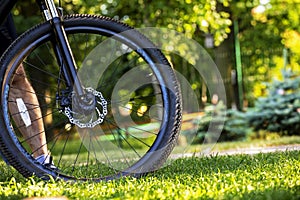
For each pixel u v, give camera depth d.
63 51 3.91
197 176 4.20
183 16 13.07
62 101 3.92
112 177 3.98
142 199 3.23
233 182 3.70
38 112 4.20
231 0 14.12
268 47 16.97
